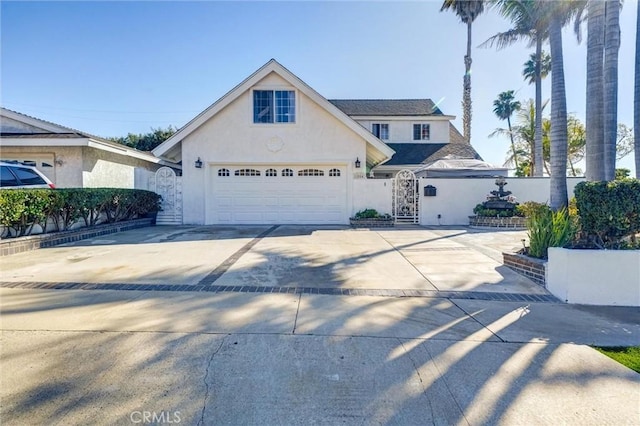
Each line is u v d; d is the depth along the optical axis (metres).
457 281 5.74
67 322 3.90
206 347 3.34
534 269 5.72
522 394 2.63
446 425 2.30
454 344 3.48
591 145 6.76
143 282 5.52
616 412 2.42
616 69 8.05
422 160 19.97
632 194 5.09
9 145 12.65
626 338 3.69
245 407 2.46
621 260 4.84
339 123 13.98
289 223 14.20
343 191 14.23
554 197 8.05
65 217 9.48
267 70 13.54
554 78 8.08
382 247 8.75
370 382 2.79
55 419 2.30
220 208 14.17
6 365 2.96
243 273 6.12
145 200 13.10
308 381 2.79
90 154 13.77
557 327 3.97
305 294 5.01
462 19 25.44
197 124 13.74
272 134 13.94
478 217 13.38
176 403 2.49
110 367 2.96
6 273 5.99
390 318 4.15
